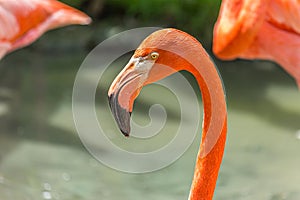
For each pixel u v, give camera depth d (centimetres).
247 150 1033
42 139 1057
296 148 1042
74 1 1602
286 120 1160
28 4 941
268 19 858
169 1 1557
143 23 1573
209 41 1526
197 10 1548
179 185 912
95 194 877
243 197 869
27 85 1293
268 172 951
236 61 1468
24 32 948
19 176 916
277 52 877
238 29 830
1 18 926
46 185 894
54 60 1438
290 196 871
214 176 477
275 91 1304
